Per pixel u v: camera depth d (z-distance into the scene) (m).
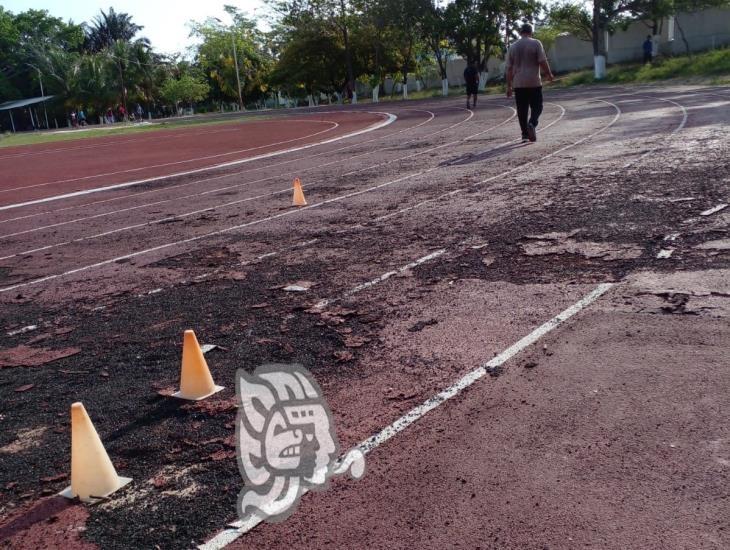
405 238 7.71
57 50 88.12
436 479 3.07
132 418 4.04
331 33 63.88
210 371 4.61
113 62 83.81
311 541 2.76
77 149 32.44
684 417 3.31
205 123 49.19
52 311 6.50
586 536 2.58
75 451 3.25
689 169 9.36
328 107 56.88
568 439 3.25
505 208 8.53
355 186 11.88
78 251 9.05
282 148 21.72
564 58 53.12
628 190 8.57
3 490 3.40
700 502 2.69
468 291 5.61
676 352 4.00
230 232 9.23
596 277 5.52
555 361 4.10
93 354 5.22
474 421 3.53
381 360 4.46
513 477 3.01
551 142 14.13
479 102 33.94
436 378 4.09
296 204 10.68
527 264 6.13
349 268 6.78
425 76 65.25
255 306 5.92
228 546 2.78
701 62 33.62
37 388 4.68
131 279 7.34
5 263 8.76
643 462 3.00
